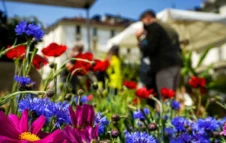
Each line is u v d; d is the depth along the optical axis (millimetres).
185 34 8367
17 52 1423
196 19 7297
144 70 3588
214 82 5727
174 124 1274
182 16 7098
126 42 8859
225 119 1485
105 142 599
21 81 1074
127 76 5582
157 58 3523
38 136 639
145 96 2123
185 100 3369
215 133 1307
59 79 2012
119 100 2021
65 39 37812
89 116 625
